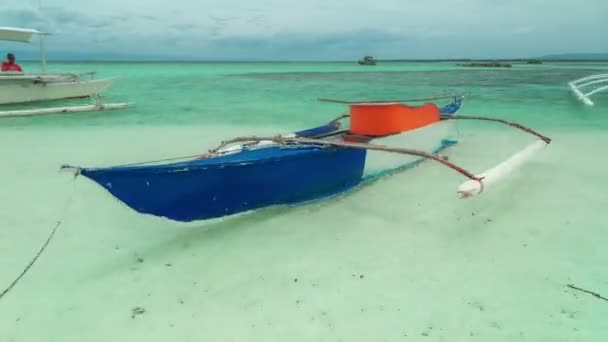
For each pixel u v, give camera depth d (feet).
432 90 74.59
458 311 11.53
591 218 17.31
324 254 14.71
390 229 16.65
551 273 13.33
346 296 12.27
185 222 17.20
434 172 23.86
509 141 32.22
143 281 13.23
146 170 13.55
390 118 24.75
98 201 20.22
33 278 13.46
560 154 27.68
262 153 18.79
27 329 11.05
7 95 49.42
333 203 19.45
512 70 165.27
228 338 10.61
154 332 10.87
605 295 12.15
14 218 18.11
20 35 51.70
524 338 10.45
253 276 13.38
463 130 36.96
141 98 61.93
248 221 17.48
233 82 94.99
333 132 25.32
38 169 25.14
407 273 13.43
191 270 13.82
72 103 54.75
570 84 76.13
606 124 39.37
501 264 13.92
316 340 10.49
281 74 135.03
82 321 11.35
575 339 10.39
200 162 16.44
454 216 17.83
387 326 10.96
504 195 20.11
